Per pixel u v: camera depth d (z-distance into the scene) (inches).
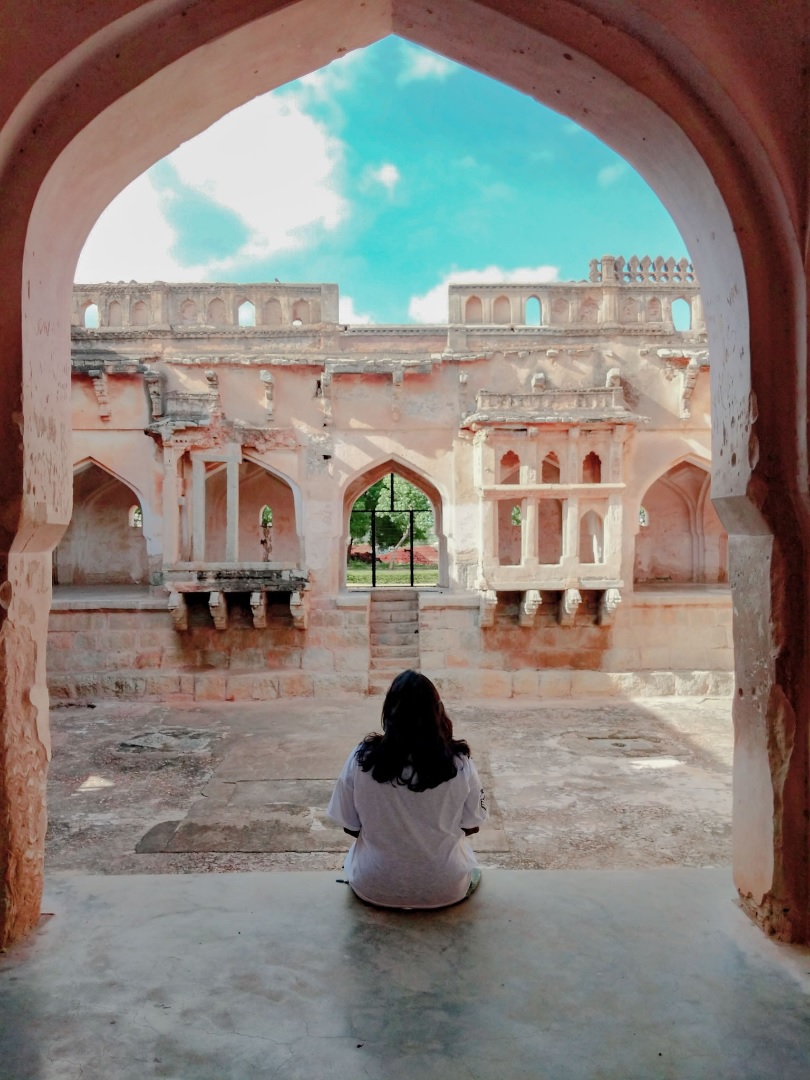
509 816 271.4
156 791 299.9
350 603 476.7
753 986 94.0
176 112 113.0
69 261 114.7
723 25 94.5
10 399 97.7
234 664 475.8
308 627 476.7
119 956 100.9
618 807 280.2
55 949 102.7
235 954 101.2
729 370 108.5
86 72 98.6
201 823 263.1
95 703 456.8
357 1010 89.5
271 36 108.1
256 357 490.0
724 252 106.1
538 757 344.8
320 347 518.0
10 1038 84.7
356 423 495.2
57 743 369.7
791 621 103.3
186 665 473.4
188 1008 89.9
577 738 378.0
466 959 99.9
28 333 99.8
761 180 99.5
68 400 114.9
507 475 527.8
